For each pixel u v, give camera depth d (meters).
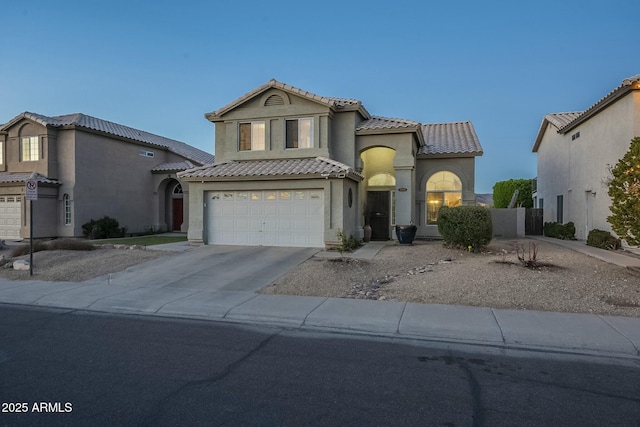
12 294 9.66
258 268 12.16
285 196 16.17
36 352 5.84
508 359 5.66
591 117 16.84
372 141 18.23
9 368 5.22
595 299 8.19
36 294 9.62
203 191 16.84
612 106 14.99
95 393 4.48
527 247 15.35
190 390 4.58
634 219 9.22
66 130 22.38
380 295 9.10
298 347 6.14
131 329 7.08
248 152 18.28
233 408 4.15
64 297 9.33
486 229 13.88
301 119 17.88
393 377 5.00
